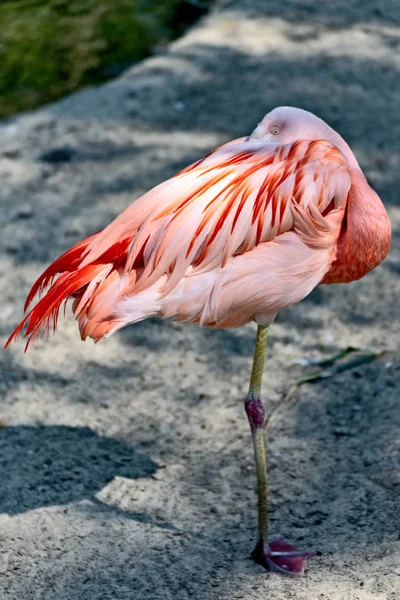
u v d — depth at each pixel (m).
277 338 7.40
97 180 9.61
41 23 13.81
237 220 4.64
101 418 6.50
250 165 4.82
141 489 5.77
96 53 12.88
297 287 4.80
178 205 4.70
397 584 4.65
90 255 4.67
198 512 5.55
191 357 7.20
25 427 6.38
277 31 13.06
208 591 4.79
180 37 13.30
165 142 10.26
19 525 5.35
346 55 12.38
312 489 5.70
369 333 7.39
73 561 5.06
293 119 5.08
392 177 9.48
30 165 10.01
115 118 10.87
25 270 8.23
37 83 12.15
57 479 5.82
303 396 6.67
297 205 4.61
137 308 4.66
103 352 7.28
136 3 14.52
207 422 6.45
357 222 4.85
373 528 5.19
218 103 11.05
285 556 5.01
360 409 6.44
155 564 5.03
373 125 10.49
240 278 4.66
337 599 4.61
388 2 14.27
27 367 7.08
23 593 4.82
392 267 8.23
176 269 4.62
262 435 4.98
